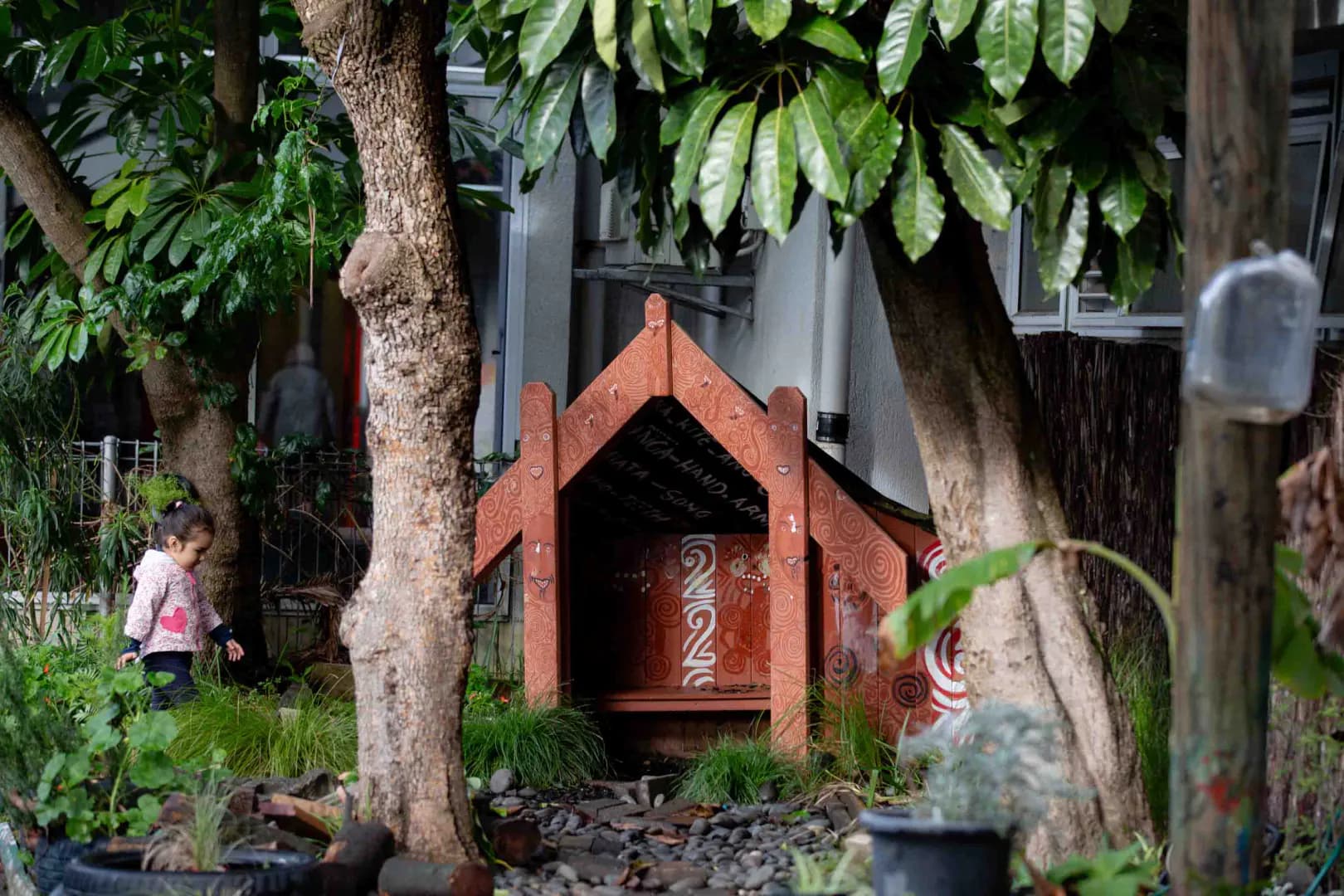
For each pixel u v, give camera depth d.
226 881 3.58
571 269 10.75
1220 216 2.73
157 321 7.70
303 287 8.35
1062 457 6.49
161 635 6.78
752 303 10.55
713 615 7.61
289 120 8.17
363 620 4.59
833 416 8.52
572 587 7.59
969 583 3.16
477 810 5.16
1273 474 2.73
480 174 10.78
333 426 10.66
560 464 7.02
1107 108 4.16
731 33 4.34
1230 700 2.71
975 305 4.75
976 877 3.03
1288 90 2.74
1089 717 4.50
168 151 8.29
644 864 5.05
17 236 8.61
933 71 4.23
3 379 8.46
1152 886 3.66
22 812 4.35
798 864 3.46
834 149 3.88
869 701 6.59
